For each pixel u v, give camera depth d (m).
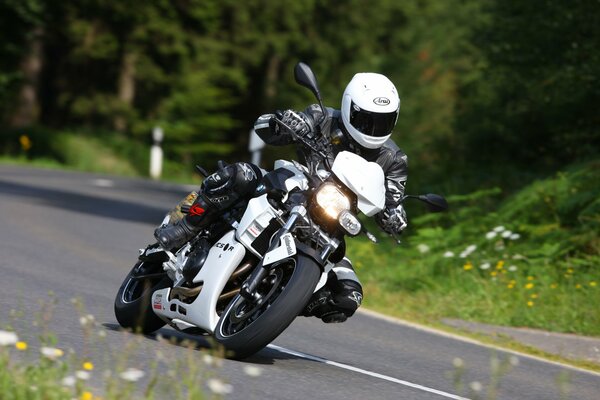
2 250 39.28
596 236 44.69
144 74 135.25
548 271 42.47
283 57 153.62
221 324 22.58
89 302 29.78
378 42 153.12
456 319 37.88
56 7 126.38
